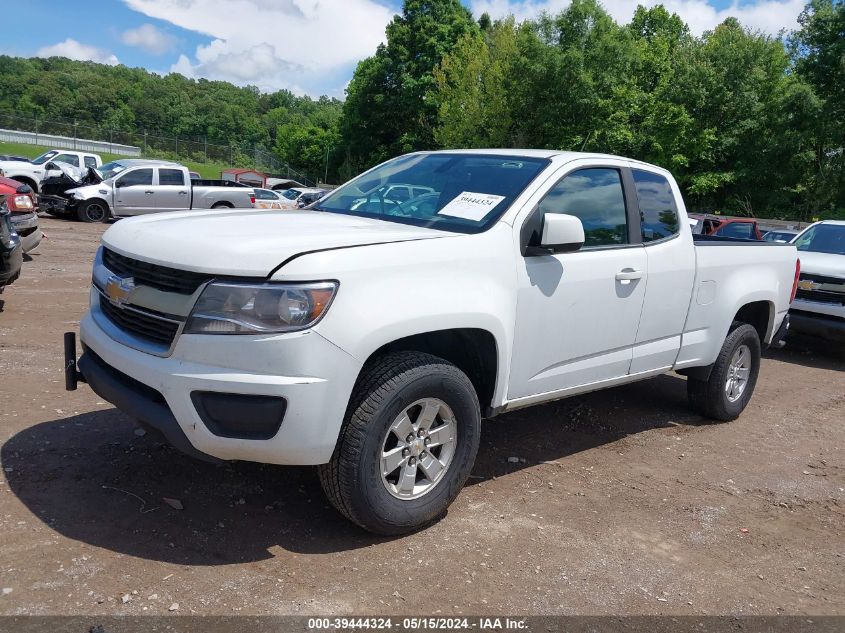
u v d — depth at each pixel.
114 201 19.02
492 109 36.19
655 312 4.57
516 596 2.94
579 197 4.14
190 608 2.65
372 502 3.13
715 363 5.36
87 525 3.17
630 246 4.38
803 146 37.88
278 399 2.86
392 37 57.00
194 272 2.93
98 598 2.65
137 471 3.75
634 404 5.96
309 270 2.88
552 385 4.02
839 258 8.73
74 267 10.58
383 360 3.19
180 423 2.91
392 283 3.11
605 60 33.44
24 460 3.76
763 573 3.33
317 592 2.83
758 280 5.50
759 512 4.01
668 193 4.83
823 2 35.81
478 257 3.47
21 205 9.31
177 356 2.93
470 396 3.43
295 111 149.38
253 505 3.52
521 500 3.89
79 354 5.74
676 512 3.91
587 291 4.03
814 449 5.23
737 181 40.47
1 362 5.43
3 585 2.68
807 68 36.62
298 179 63.41
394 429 3.19
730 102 38.50
